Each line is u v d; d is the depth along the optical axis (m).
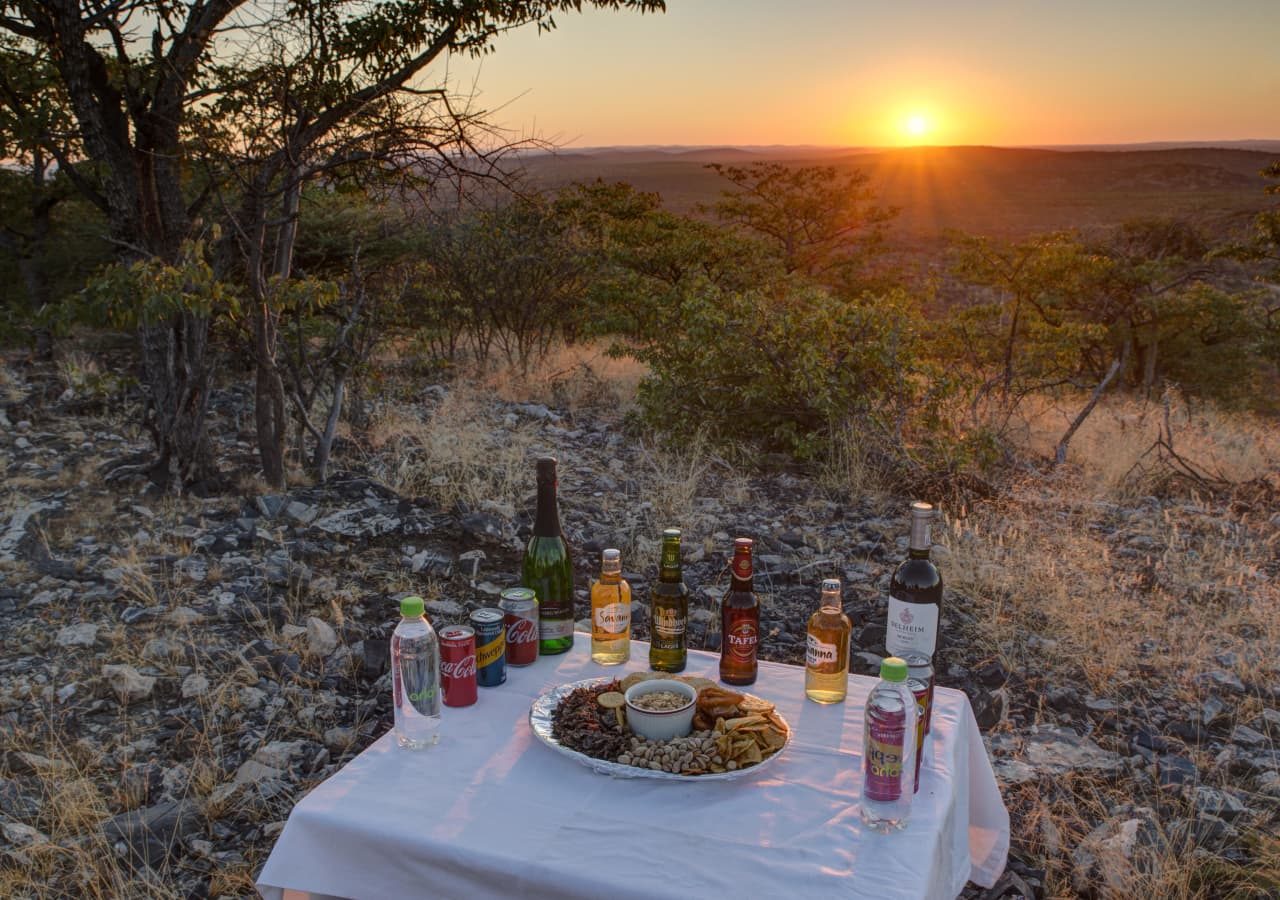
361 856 1.86
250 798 3.16
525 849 1.77
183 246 5.32
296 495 6.06
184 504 5.83
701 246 13.70
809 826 1.84
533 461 7.16
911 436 7.76
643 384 8.01
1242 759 3.61
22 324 7.13
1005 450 8.01
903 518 6.40
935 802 1.94
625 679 2.26
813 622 2.32
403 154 5.74
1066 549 5.75
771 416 7.88
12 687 3.79
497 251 10.41
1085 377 17.53
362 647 4.27
